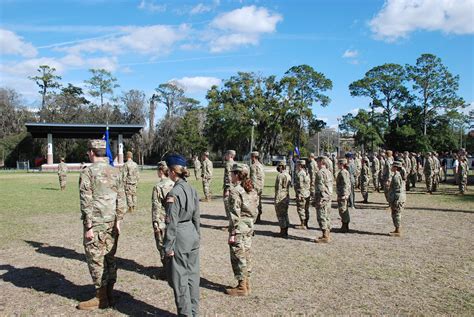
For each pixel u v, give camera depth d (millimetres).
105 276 5586
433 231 10844
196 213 5211
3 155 64125
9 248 8938
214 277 6898
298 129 61281
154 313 5387
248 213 6090
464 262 7801
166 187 6855
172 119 66375
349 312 5379
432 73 56188
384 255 8344
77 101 70750
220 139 62781
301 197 11203
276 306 5602
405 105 59188
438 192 20703
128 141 65812
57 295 6082
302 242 9586
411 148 54125
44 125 47562
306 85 60469
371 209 15086
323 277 6879
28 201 17188
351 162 15266
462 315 5270
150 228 11164
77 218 12867
